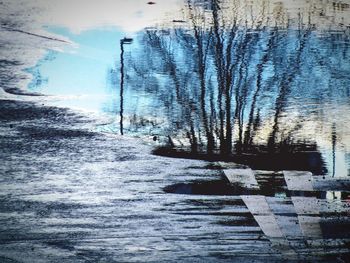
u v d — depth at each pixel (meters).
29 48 18.72
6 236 11.06
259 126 17.62
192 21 20.23
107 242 10.91
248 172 15.09
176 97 18.59
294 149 16.47
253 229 11.49
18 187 13.42
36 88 17.70
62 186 13.62
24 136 15.80
